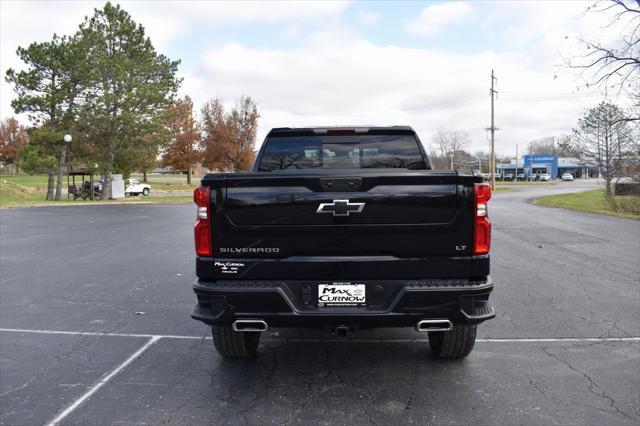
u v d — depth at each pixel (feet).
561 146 88.02
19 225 58.59
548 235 43.70
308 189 11.50
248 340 14.17
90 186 133.39
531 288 23.61
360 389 12.56
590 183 268.21
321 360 14.71
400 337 16.83
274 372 13.80
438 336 14.21
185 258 33.86
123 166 124.88
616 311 19.65
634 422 10.69
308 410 11.43
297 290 11.75
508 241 39.81
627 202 68.85
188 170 211.61
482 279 11.75
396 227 11.45
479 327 17.69
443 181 11.46
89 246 39.93
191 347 16.06
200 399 12.09
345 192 11.46
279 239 11.64
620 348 15.47
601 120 73.82
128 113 113.70
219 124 154.30
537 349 15.42
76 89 114.42
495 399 11.87
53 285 25.52
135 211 83.41
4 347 16.10
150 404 11.84
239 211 11.61
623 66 51.96
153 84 121.19
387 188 11.46
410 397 12.04
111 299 22.52
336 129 15.49
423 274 11.63
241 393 12.41
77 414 11.36
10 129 282.77
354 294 11.65
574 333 16.97
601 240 40.34
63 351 15.70
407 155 15.79
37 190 152.35
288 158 15.78
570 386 12.59
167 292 23.89
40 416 11.28
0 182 144.15
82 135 116.37
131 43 121.70
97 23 120.47
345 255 11.66
